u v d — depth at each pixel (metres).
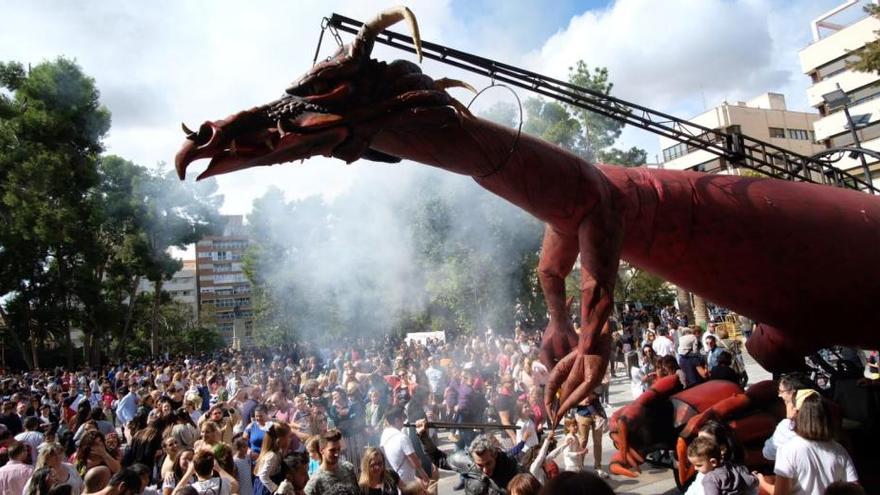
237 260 82.62
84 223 29.69
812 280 5.27
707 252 5.21
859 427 5.21
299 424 7.09
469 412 8.65
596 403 7.09
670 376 5.84
